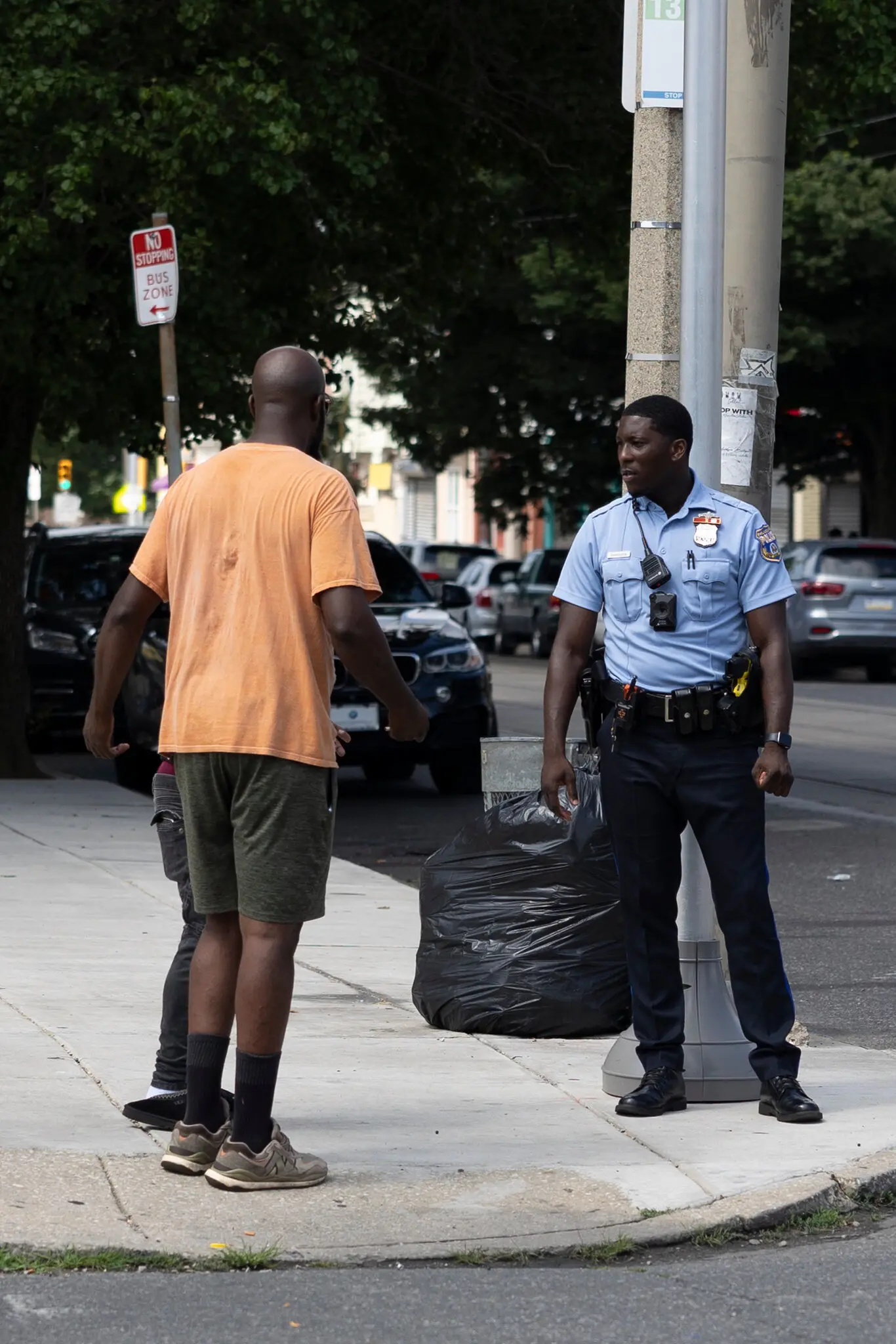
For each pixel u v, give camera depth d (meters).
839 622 38.09
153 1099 7.48
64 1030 9.18
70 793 19.34
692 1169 7.10
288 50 18.84
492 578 51.84
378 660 6.58
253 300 20.56
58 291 18.56
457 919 9.62
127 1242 6.23
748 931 7.82
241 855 6.64
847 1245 6.58
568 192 22.80
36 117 18.33
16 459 20.72
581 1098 8.17
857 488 69.50
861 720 29.23
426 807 19.77
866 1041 9.89
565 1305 5.92
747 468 9.95
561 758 7.88
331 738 6.68
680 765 7.71
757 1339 5.67
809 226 42.16
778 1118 7.82
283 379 6.84
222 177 18.84
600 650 8.05
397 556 21.84
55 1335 5.57
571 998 9.33
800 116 22.19
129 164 18.44
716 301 8.41
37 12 17.92
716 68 8.37
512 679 39.72
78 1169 6.90
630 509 7.79
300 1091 8.23
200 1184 6.81
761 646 7.67
